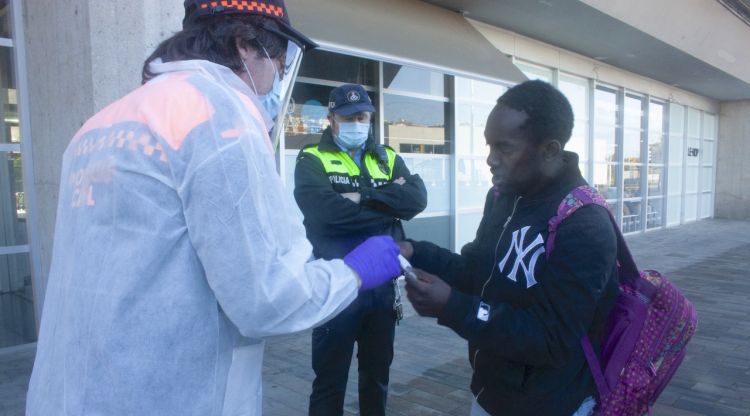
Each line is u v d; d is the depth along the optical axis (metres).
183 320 1.06
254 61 1.32
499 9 7.41
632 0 7.87
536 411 1.48
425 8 6.98
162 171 1.05
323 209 2.63
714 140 17.38
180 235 1.06
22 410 3.37
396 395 3.74
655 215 14.45
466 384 3.94
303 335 5.11
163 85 1.14
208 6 1.26
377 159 2.95
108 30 3.18
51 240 4.05
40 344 1.22
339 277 1.22
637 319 1.52
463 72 5.63
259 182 1.09
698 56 10.77
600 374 1.49
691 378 4.11
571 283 1.34
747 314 5.89
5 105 4.33
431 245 1.86
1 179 4.38
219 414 1.12
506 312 1.38
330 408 2.64
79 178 1.18
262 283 1.05
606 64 11.32
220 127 1.07
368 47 4.72
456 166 7.79
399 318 2.75
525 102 1.44
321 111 6.27
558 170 1.51
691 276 7.98
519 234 1.50
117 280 1.04
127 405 1.03
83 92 3.33
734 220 16.91
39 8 3.83
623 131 12.37
